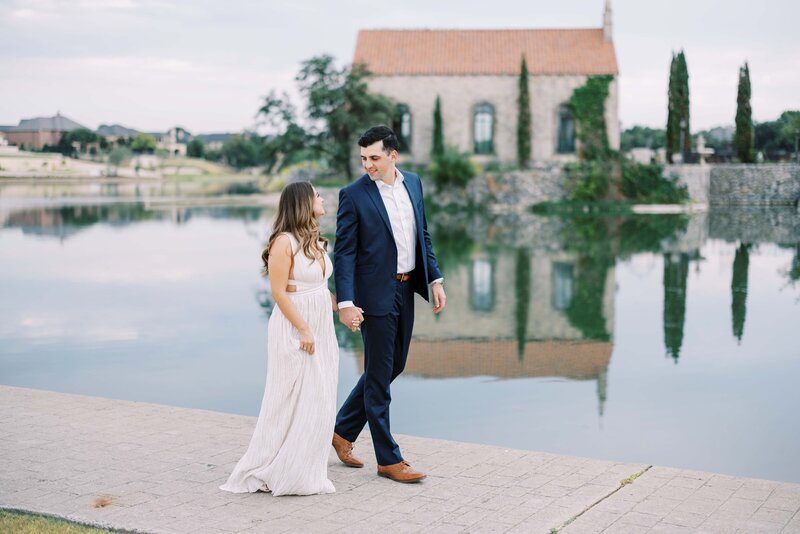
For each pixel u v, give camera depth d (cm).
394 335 537
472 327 1541
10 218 3881
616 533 432
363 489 508
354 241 532
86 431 623
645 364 1238
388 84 5306
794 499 480
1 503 472
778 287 2003
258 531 436
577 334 1470
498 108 5284
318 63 4950
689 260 2533
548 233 3478
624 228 3691
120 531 435
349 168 5034
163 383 1073
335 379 518
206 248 2730
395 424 922
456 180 5022
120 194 5719
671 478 520
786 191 5231
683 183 5131
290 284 508
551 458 568
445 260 2561
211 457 565
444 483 517
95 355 1238
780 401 1025
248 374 1124
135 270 2219
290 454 491
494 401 1023
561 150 5303
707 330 1498
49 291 1864
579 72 5203
